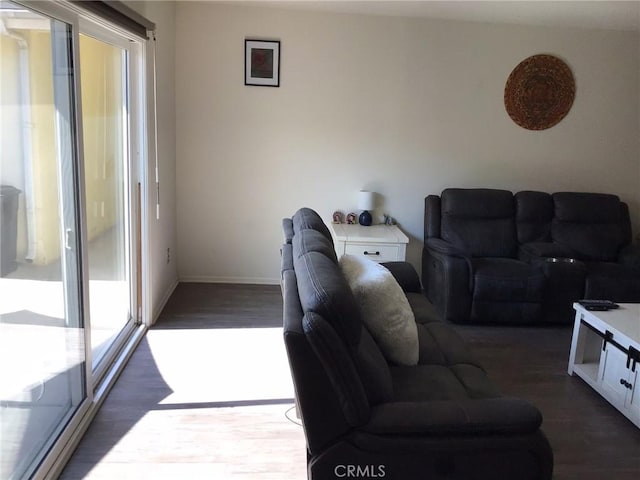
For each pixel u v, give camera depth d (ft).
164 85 12.77
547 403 9.29
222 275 15.37
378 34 14.28
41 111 6.88
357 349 5.54
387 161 15.01
